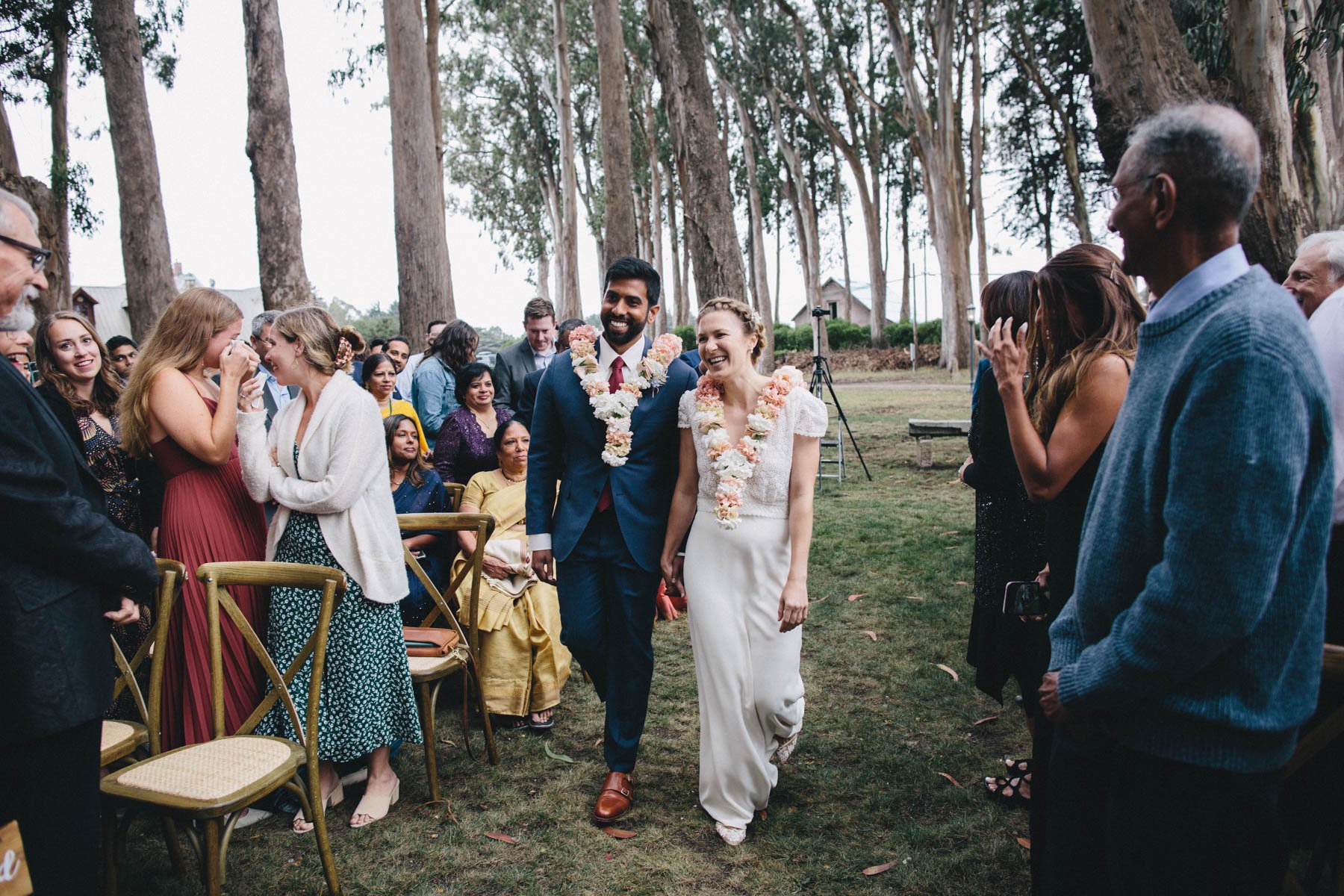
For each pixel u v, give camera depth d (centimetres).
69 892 188
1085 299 228
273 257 1041
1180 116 150
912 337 3559
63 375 361
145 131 1391
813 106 3070
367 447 314
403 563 325
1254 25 636
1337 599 244
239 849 301
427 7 1648
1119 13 590
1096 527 166
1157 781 153
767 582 292
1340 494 243
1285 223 646
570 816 317
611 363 327
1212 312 145
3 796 178
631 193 1226
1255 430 133
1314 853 234
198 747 269
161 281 1410
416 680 329
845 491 931
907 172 3725
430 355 652
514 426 430
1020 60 2725
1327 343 256
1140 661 144
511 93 3566
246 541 332
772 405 286
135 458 354
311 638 280
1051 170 3022
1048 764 210
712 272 894
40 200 1224
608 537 319
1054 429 219
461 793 337
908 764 343
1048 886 181
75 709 183
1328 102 1019
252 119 1029
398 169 1173
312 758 267
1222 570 133
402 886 277
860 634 495
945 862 278
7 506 174
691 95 884
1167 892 152
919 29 2652
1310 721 220
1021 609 266
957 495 883
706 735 298
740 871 279
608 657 324
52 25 1491
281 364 322
